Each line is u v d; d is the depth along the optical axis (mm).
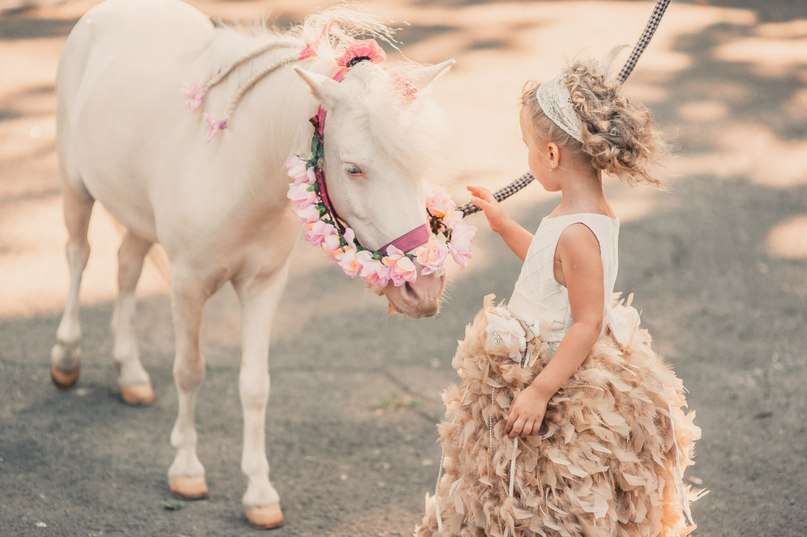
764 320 5527
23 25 10883
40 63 9672
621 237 6539
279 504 3822
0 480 3891
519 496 2775
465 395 2867
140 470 4035
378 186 2850
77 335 4539
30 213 6574
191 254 3586
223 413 4504
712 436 4406
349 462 4172
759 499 3943
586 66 2820
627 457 2754
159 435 4301
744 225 6777
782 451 4293
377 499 3920
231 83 3453
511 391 2787
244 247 3559
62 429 4285
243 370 3740
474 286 5871
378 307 5629
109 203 4133
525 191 7164
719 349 5215
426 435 4398
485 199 3123
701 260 6254
